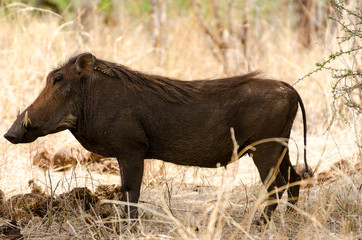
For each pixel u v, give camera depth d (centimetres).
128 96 1750
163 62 4275
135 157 1752
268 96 1750
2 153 2508
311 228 1680
